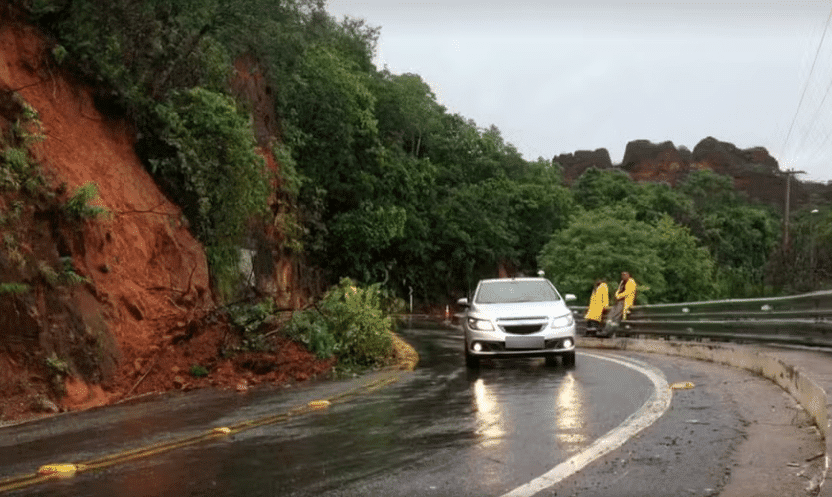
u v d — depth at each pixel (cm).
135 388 1191
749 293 3609
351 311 1655
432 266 6406
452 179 7056
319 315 1648
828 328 1279
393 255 5988
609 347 2088
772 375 1130
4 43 1433
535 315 1464
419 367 1576
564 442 714
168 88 1844
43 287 1141
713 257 7212
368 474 612
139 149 1712
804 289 4722
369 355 1633
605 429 773
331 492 561
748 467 607
